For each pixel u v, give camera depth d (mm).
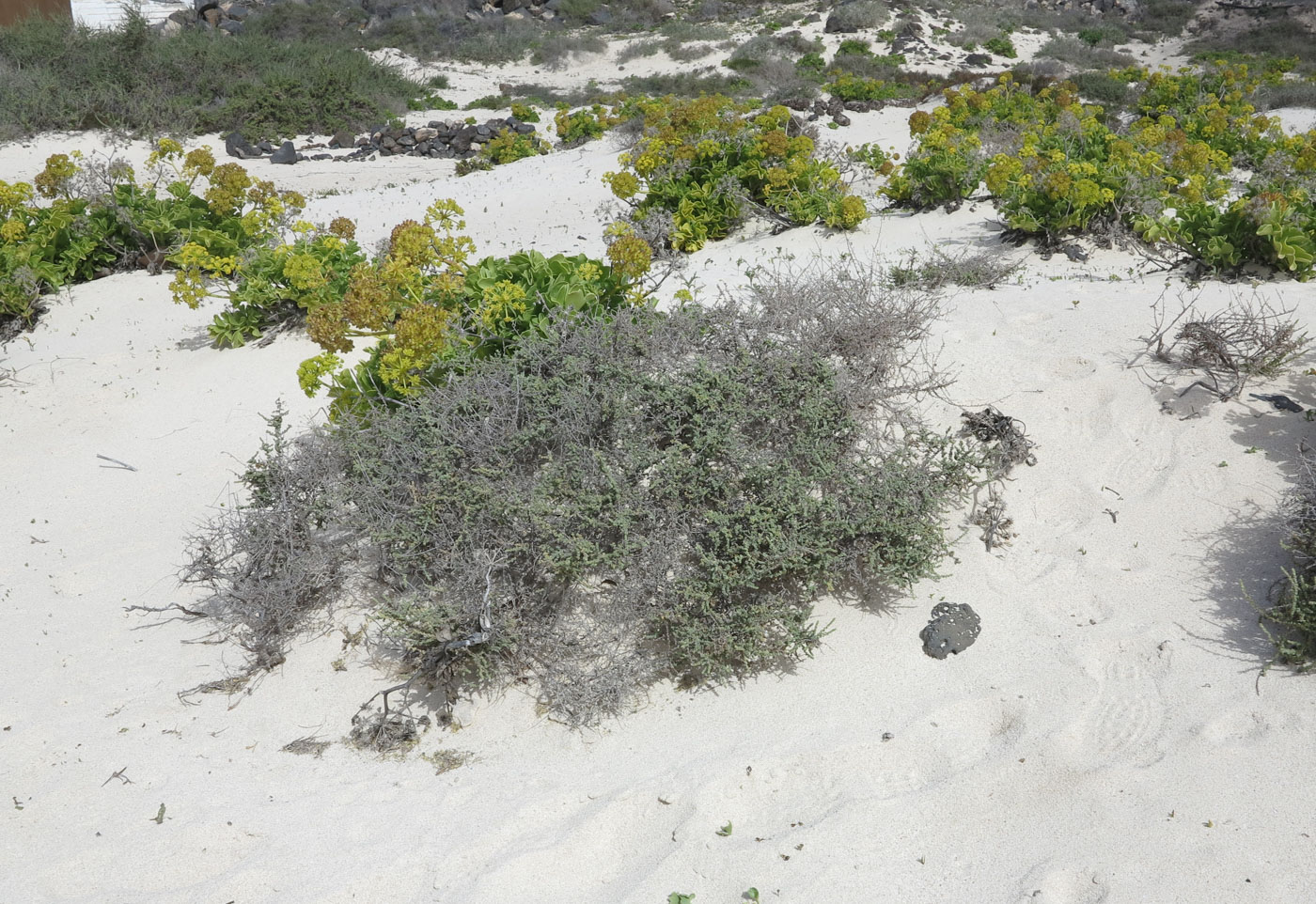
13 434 7613
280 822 3635
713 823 3416
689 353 5086
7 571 5801
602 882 3309
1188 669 3730
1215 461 4730
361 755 4043
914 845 3242
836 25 35594
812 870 3172
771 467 4359
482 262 6324
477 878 3281
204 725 4320
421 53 35500
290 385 7727
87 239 11000
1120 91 23797
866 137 18172
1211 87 19156
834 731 3758
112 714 4434
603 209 11734
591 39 36531
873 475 4520
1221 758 3309
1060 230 8500
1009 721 3721
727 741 3787
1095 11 39062
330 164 22359
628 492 4355
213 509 6172
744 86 30359
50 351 9070
